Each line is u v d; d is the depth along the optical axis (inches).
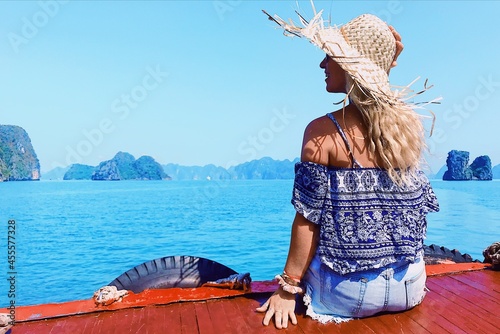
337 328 89.0
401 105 85.4
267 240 704.4
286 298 92.6
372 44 88.8
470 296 108.4
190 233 786.2
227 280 112.0
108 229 845.2
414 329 88.8
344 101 83.4
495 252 133.6
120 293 104.4
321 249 87.8
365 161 86.4
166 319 94.6
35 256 577.6
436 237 690.2
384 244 85.7
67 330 89.4
